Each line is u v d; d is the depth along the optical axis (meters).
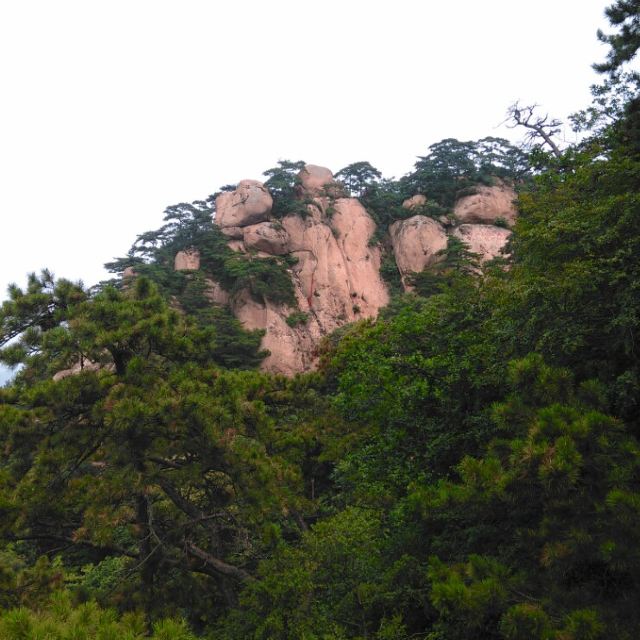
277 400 15.69
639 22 14.55
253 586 10.23
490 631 7.02
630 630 5.34
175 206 49.69
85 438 10.77
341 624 8.96
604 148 13.23
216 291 45.69
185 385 11.15
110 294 12.32
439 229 49.53
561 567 5.84
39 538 11.25
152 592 11.92
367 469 12.42
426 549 9.73
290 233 50.22
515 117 22.70
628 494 5.32
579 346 8.34
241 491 11.70
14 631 5.32
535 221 11.40
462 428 10.95
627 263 8.22
